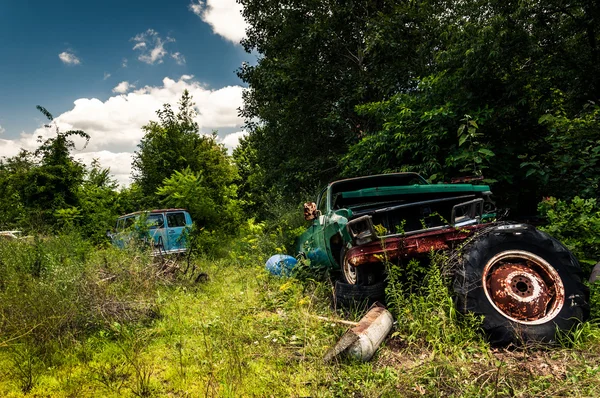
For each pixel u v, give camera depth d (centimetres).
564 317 292
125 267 545
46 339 332
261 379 264
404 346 305
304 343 323
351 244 374
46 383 276
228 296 500
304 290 508
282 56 1445
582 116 693
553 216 442
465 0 888
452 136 688
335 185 532
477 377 238
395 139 741
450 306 305
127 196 1522
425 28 1175
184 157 1611
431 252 338
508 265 316
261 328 371
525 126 717
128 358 307
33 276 466
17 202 1213
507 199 667
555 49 851
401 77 1193
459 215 434
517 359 268
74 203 1331
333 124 1248
